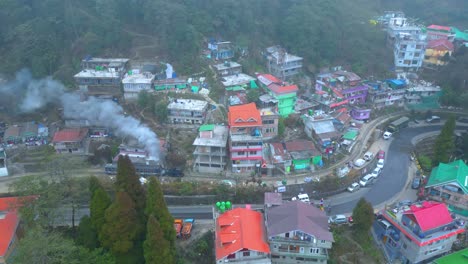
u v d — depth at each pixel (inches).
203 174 2274.9
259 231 1594.5
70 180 1891.0
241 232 1539.1
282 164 2289.6
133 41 3186.5
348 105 3002.0
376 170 2389.3
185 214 2000.5
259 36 3506.4
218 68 2994.6
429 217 1683.1
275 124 2507.4
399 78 3314.5
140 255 1497.3
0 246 1510.8
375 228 1916.8
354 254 1728.6
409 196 2188.7
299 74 3319.4
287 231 1528.1
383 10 4490.7
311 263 1601.9
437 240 1678.2
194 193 2102.6
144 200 1590.8
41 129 2551.7
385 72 3371.1
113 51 3090.6
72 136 2409.0
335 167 2361.0
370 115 2987.2
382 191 2244.1
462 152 2484.0
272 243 1561.3
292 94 2755.9
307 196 2111.2
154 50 3117.6
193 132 2529.5
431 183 2053.4
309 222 1571.1
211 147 2215.8
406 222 1752.0
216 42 3184.1
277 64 3225.9
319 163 2354.8
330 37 3469.5
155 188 1455.5
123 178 1534.2
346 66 3427.7
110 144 2463.1
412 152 2615.7
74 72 2878.9
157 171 2220.7
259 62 3319.4
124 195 1448.1
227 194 2092.8
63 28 3043.8
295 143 2377.0
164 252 1375.5
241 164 2261.3
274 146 2361.0
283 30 3567.9
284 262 1616.6
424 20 4288.9
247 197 2091.5
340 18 3777.1
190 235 1795.0
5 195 2033.7
